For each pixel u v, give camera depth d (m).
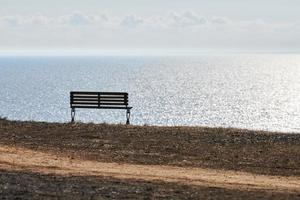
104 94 30.53
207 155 20.39
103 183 14.21
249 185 15.07
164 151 21.06
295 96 174.75
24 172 15.48
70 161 18.62
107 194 12.75
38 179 14.31
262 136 24.45
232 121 105.69
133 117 106.94
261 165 18.77
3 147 21.12
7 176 14.45
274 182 15.87
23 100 142.00
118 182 14.49
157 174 16.48
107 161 18.97
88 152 20.70
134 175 16.05
